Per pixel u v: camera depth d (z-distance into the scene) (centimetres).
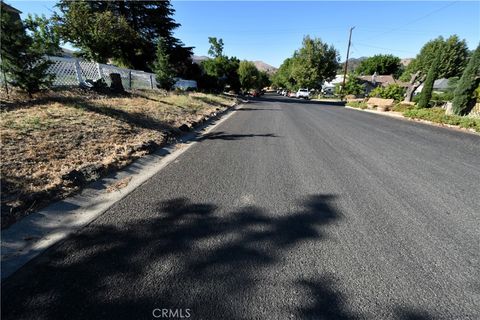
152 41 2367
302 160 491
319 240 234
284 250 218
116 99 830
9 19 552
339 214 285
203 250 213
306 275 189
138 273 184
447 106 1305
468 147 662
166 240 226
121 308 155
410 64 2694
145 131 596
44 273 182
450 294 176
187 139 652
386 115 1524
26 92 621
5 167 311
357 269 198
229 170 419
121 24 1571
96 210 276
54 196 288
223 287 175
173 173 399
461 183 395
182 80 2266
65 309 153
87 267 189
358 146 631
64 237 225
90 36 1440
